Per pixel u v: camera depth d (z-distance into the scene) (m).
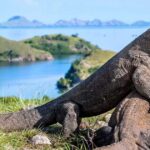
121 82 10.01
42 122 10.88
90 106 10.45
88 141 9.95
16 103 13.93
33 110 10.98
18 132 10.74
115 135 9.05
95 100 10.35
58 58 116.19
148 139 8.69
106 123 11.80
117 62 10.07
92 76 10.39
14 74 70.38
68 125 10.39
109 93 10.17
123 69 9.98
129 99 9.67
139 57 9.91
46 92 15.30
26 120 10.91
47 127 11.15
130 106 9.45
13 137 10.31
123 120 9.18
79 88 10.52
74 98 10.55
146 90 9.59
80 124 11.23
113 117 9.73
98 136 9.89
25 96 14.75
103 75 10.19
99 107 10.41
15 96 14.84
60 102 10.73
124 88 10.08
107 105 10.34
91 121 12.02
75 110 10.44
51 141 10.30
